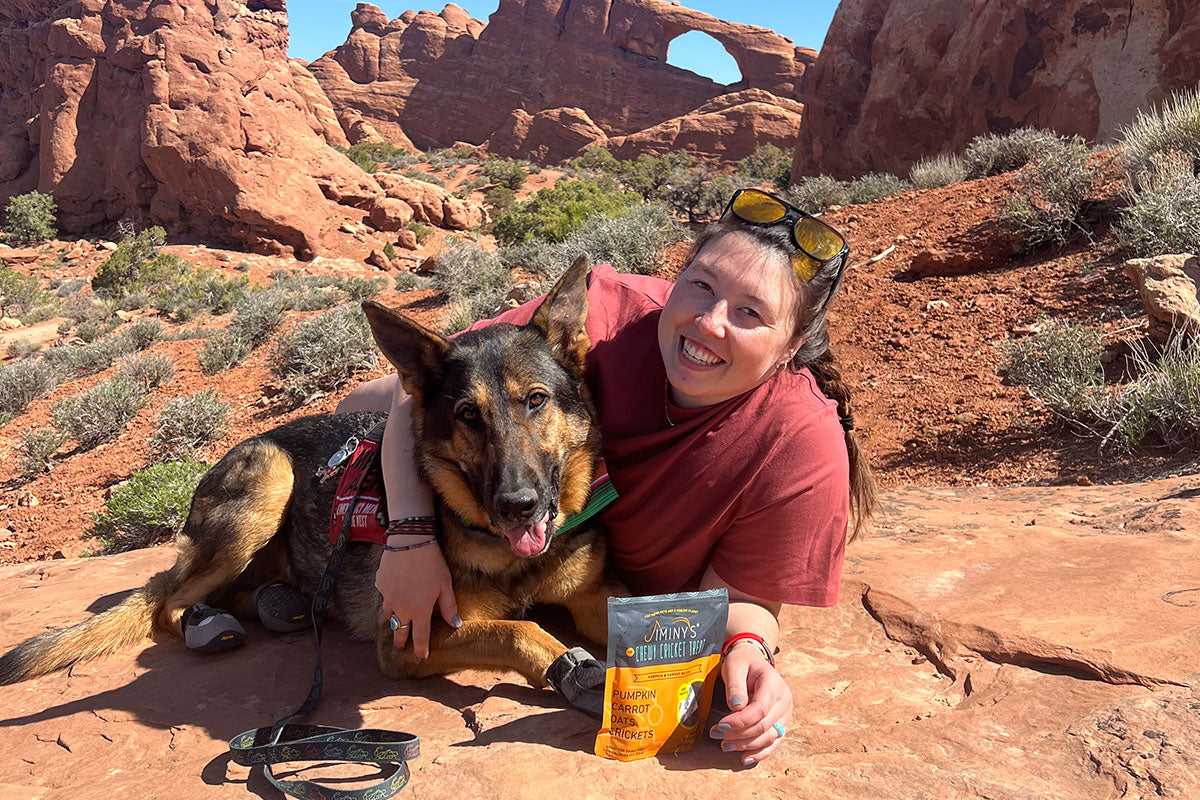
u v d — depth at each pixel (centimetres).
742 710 231
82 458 1562
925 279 1144
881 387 916
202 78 6612
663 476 296
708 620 242
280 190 6569
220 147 6444
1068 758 224
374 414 434
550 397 313
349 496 361
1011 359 844
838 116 4369
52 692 345
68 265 6309
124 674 356
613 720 237
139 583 500
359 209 7125
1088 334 814
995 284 1060
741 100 13100
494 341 325
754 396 285
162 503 1030
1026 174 1252
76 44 6850
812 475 276
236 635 367
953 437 776
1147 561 350
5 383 2022
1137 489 529
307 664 349
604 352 335
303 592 412
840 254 275
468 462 306
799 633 337
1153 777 209
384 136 14550
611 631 233
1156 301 770
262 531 402
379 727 287
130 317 3897
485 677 331
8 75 7569
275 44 7331
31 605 470
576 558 325
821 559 280
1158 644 277
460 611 315
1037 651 286
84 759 278
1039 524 454
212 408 1498
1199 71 2659
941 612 328
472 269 2050
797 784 220
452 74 14862
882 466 768
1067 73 3055
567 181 10244
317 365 1572
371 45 15188
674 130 12925
